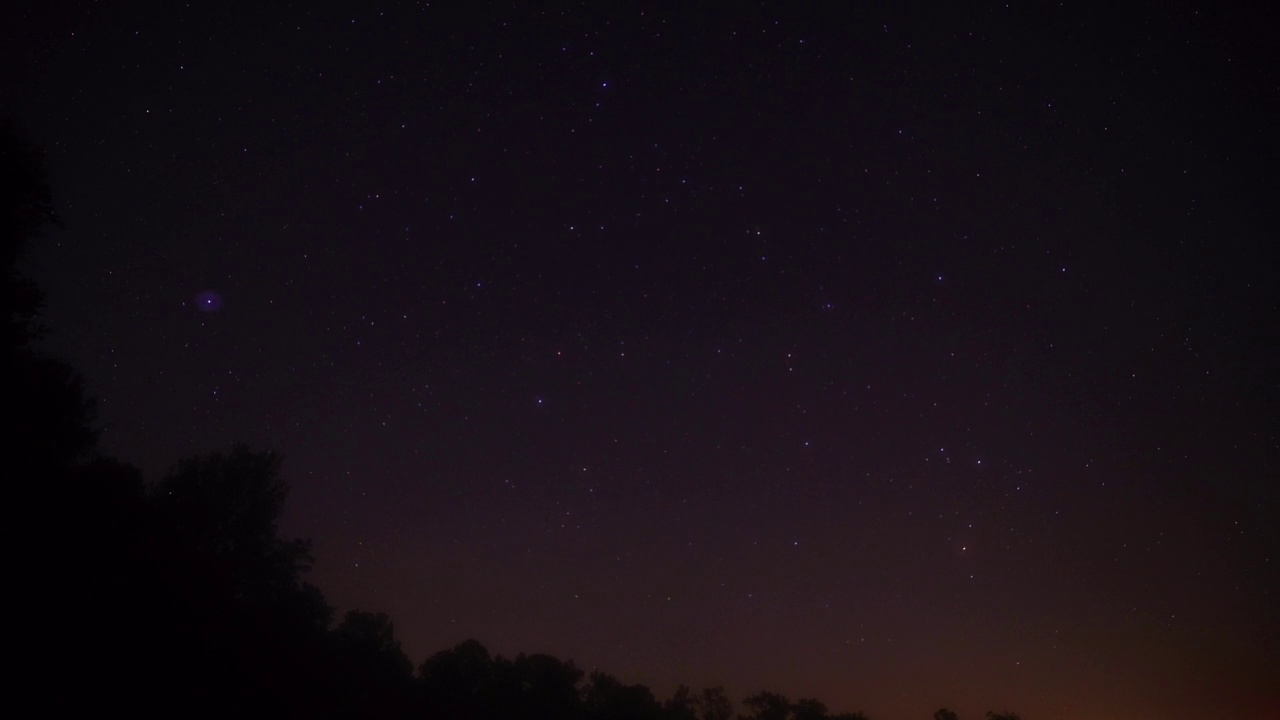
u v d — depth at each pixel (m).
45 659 10.38
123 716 10.32
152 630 12.57
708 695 22.30
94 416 13.70
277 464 19.17
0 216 10.44
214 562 16.16
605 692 21.22
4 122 10.45
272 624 16.22
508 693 19.78
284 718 12.93
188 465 18.42
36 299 10.97
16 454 12.09
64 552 12.39
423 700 17.44
